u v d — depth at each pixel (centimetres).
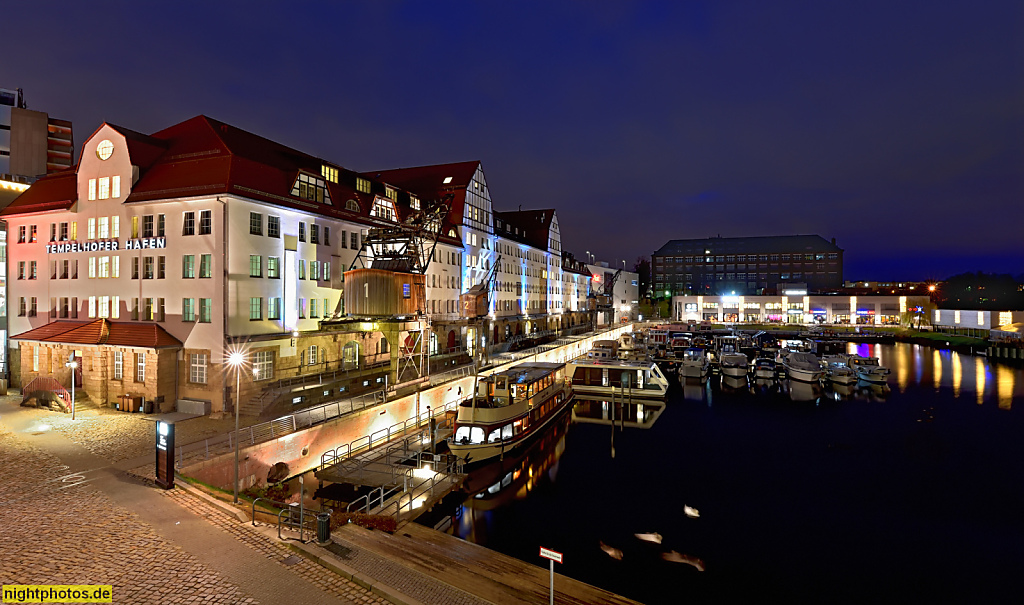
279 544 1480
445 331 5219
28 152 5175
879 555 2184
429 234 4531
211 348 2989
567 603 1371
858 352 9150
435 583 1344
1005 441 3844
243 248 3091
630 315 14662
